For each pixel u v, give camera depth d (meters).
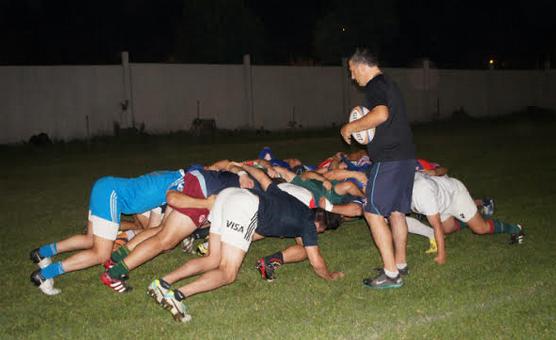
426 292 4.98
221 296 5.02
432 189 5.66
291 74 23.12
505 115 27.75
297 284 5.30
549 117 26.94
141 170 13.32
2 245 6.86
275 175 6.16
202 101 21.47
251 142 18.95
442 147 16.38
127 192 5.24
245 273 5.64
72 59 28.27
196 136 20.27
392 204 5.07
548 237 6.63
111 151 17.23
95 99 19.69
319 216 5.40
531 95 28.97
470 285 5.11
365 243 6.66
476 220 6.21
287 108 23.14
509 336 4.08
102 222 5.14
